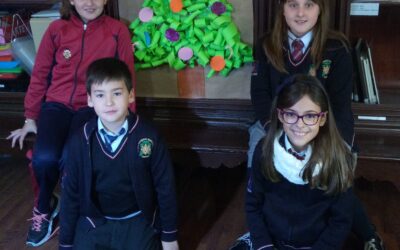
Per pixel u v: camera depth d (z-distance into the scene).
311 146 1.44
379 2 1.85
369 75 1.97
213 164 2.03
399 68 2.22
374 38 2.20
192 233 1.95
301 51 1.79
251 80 1.89
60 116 1.94
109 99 1.52
